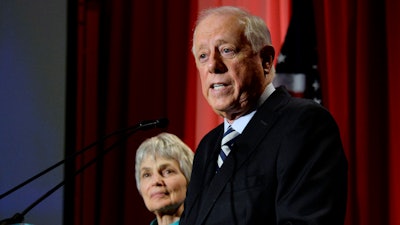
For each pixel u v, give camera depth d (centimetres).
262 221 149
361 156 284
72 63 342
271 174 152
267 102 165
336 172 148
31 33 352
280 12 306
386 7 281
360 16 288
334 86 294
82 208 335
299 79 297
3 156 346
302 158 149
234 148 159
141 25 333
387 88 283
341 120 292
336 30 296
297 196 145
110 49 335
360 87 286
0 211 340
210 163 170
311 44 300
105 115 334
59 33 346
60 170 337
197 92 322
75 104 340
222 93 165
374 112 283
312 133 152
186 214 168
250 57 166
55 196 336
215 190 156
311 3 304
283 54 301
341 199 147
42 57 347
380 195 280
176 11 329
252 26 167
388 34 279
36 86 346
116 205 330
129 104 331
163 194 236
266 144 156
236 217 150
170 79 328
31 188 339
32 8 353
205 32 167
